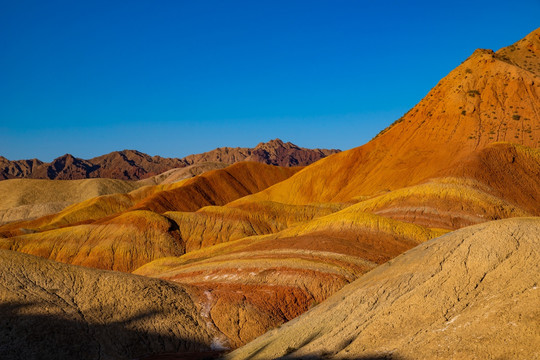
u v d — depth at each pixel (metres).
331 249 56.12
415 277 28.64
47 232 112.56
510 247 26.08
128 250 105.69
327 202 127.94
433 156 120.88
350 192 130.25
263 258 55.59
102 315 39.59
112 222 113.25
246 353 32.03
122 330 38.84
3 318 35.25
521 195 88.06
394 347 22.39
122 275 45.47
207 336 41.50
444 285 25.83
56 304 38.72
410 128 137.38
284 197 146.62
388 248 58.16
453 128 126.50
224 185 193.50
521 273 23.48
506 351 18.12
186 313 43.44
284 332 32.28
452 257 28.06
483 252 26.72
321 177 144.50
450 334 21.05
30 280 40.53
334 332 27.47
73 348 35.47
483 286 24.17
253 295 47.34
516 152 98.44
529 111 122.81
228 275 52.59
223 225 115.38
